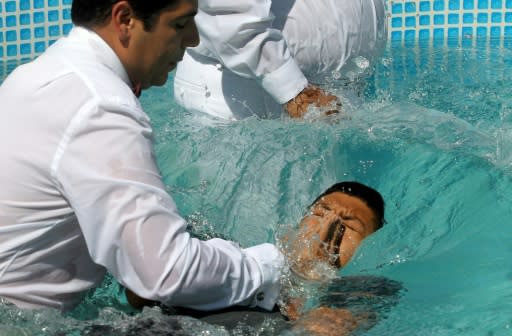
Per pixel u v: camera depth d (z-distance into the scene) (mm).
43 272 2299
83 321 2344
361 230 2990
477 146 3838
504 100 4602
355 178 3600
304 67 4086
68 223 2244
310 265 2826
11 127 2189
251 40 3697
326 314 2525
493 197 3455
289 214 3387
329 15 4016
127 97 2162
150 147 2170
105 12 2197
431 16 6105
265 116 4172
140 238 2104
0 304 2271
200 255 2188
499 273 2873
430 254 3049
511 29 6035
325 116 3885
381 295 2680
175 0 2209
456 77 5059
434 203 3414
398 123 3975
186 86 4312
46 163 2133
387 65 5363
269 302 2436
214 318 2359
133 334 2289
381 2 4340
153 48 2258
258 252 2432
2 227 2227
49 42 6199
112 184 2080
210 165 3773
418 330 2477
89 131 2100
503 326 2492
